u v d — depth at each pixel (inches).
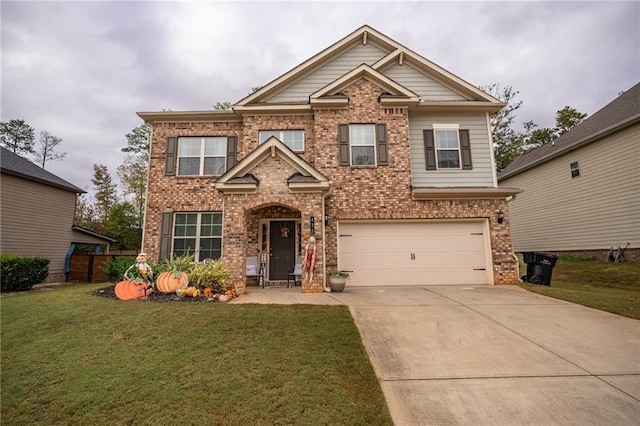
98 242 745.6
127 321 237.8
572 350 192.5
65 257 651.5
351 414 130.6
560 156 660.1
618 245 538.0
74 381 157.2
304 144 469.1
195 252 460.1
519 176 783.1
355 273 424.5
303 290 361.7
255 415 129.4
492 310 271.4
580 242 611.2
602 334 216.8
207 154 482.0
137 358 179.3
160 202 468.8
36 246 589.0
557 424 126.6
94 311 265.4
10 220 541.0
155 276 353.7
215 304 285.6
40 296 337.1
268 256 452.1
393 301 304.8
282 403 137.0
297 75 504.7
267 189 375.6
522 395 146.6
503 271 424.2
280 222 458.3
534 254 432.8
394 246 431.8
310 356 179.9
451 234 435.8
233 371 163.6
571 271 527.8
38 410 136.0
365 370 166.1
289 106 464.4
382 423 126.1
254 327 223.6
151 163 478.0
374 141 449.1
